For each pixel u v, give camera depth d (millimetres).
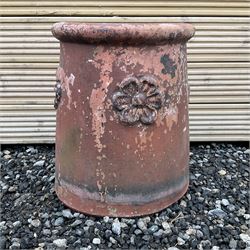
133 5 836
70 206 620
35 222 605
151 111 553
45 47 860
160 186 599
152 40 526
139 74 538
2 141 918
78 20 842
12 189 722
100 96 547
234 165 842
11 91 886
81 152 580
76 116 572
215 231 583
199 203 659
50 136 922
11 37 851
